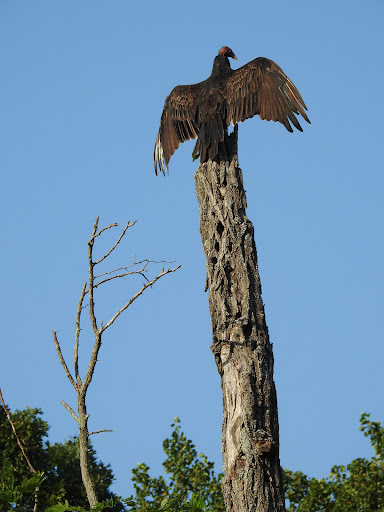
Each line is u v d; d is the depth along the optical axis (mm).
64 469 20891
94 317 9438
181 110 12508
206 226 10758
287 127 11273
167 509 10438
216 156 11180
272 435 9555
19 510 10219
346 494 20094
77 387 9375
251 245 10445
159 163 12961
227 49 13000
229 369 9852
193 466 20203
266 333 10086
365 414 21312
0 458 20406
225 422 9781
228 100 11680
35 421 21547
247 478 9328
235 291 10258
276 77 11484
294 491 20656
